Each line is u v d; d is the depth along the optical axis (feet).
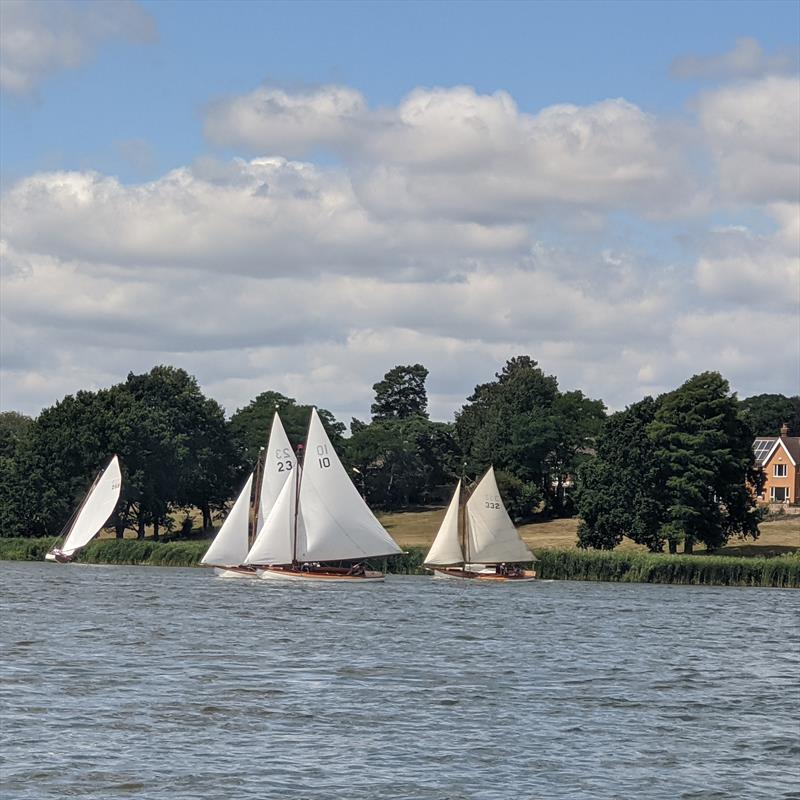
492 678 229.66
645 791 149.18
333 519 488.85
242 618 335.47
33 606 363.97
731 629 334.85
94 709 188.65
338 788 147.13
